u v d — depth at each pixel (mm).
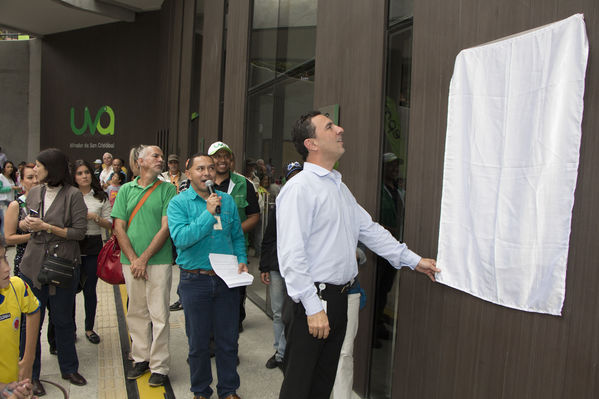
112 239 3703
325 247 2191
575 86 1680
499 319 1996
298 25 4551
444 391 2324
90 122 17328
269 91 5320
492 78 2039
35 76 18859
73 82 17688
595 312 1615
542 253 1785
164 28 14000
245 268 3195
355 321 2555
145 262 3381
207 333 3098
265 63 5461
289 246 2088
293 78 4641
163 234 3393
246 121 5988
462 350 2211
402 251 2434
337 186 2293
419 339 2535
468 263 2148
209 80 7945
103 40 17031
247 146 5992
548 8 1814
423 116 2553
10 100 18750
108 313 5332
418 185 2580
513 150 1922
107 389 3441
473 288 2121
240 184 4184
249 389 3494
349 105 3393
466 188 2172
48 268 3195
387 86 2977
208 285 3064
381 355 3086
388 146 2975
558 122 1729
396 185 2920
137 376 3592
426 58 2533
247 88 5965
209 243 3082
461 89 2213
